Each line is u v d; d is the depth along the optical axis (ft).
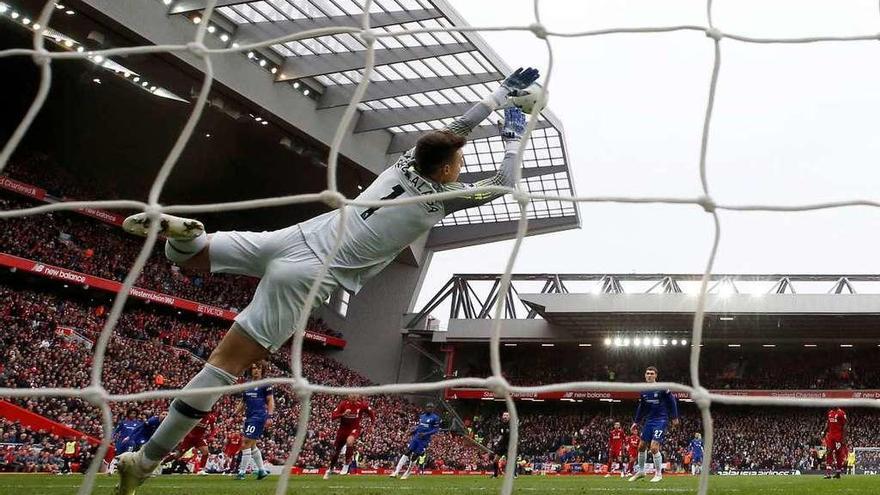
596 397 168.66
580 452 155.84
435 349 185.26
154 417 36.35
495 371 9.21
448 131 14.69
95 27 99.30
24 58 122.83
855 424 153.69
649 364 176.45
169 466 57.57
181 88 114.21
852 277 164.25
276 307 13.76
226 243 14.11
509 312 181.98
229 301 156.15
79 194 137.49
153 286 137.80
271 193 159.94
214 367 13.56
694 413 163.02
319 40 112.06
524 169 155.02
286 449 107.96
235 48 10.59
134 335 123.95
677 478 65.31
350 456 64.85
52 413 81.66
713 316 154.20
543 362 181.78
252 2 100.73
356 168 140.36
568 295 161.58
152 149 148.56
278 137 132.67
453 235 183.32
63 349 99.96
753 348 173.27
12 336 95.61
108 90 131.44
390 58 113.29
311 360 163.73
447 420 174.29
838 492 30.45
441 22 106.01
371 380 179.01
